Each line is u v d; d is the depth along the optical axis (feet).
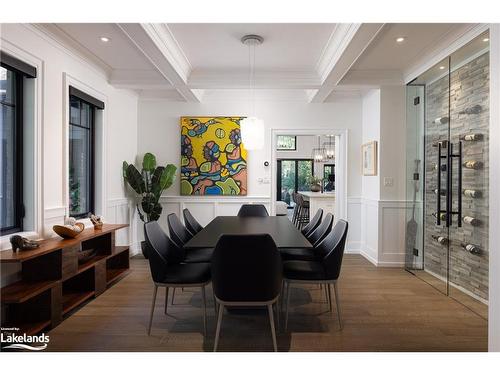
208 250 12.85
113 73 15.29
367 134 18.19
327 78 14.08
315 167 38.93
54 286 9.29
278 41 12.09
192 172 19.17
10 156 10.11
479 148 11.16
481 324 9.61
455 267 12.58
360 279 14.03
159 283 8.93
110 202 15.99
